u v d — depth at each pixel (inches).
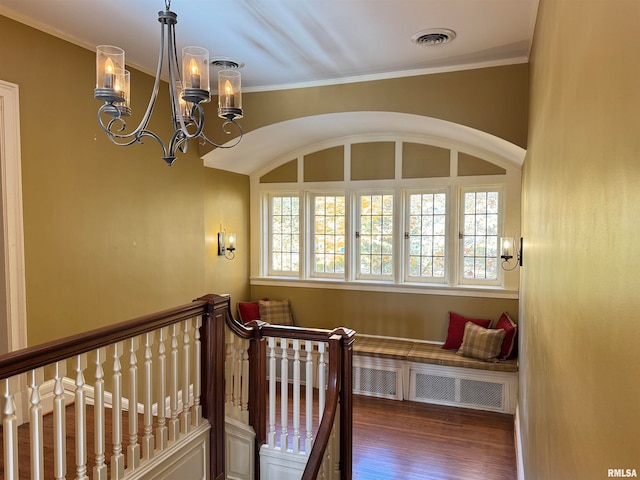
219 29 115.6
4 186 105.0
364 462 141.9
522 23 110.1
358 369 196.5
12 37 106.7
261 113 169.5
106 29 116.3
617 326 26.0
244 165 214.8
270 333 122.3
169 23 78.3
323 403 117.6
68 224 121.3
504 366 173.2
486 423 167.5
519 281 182.1
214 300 106.5
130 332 83.1
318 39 121.5
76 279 123.8
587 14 36.7
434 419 171.2
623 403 24.6
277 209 232.8
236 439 118.8
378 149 208.5
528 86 132.9
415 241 208.5
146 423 88.9
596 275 31.7
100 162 131.5
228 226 211.3
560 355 48.3
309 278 225.6
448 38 120.1
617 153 26.8
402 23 111.2
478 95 140.3
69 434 103.0
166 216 159.3
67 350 70.2
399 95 149.9
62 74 119.4
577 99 40.8
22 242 108.5
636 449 22.3
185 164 169.9
